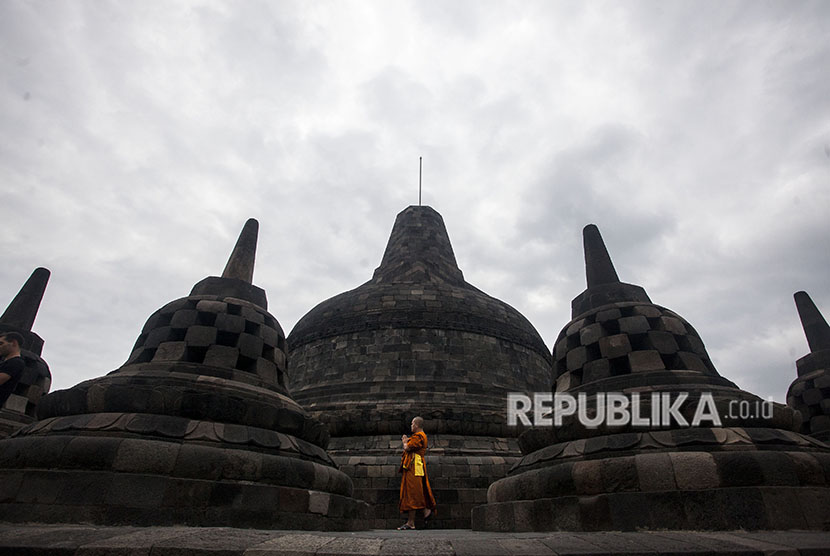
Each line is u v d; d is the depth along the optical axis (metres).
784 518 7.33
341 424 19.44
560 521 8.57
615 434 9.34
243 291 13.95
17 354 8.71
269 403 11.19
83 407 9.29
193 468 8.61
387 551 4.59
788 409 9.65
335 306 27.75
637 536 5.86
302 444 10.94
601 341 12.13
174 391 9.54
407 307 26.05
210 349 11.84
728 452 8.26
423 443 11.56
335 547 4.72
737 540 5.51
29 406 19.45
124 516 7.68
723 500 7.52
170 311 12.70
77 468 8.06
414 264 31.73
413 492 10.88
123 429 8.73
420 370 23.75
